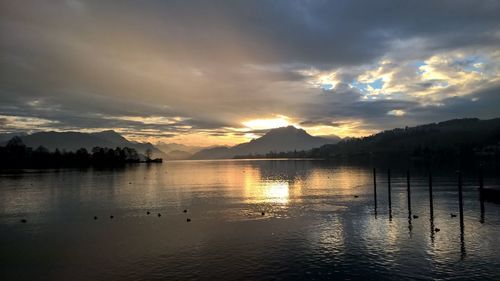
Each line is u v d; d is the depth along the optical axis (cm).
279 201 7150
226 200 7469
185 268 3109
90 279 2923
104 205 6900
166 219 5356
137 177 15612
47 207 6706
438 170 15650
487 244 3725
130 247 3806
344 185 10431
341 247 3650
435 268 3028
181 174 18500
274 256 3384
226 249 3644
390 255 3375
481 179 5603
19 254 3634
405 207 6053
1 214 5984
